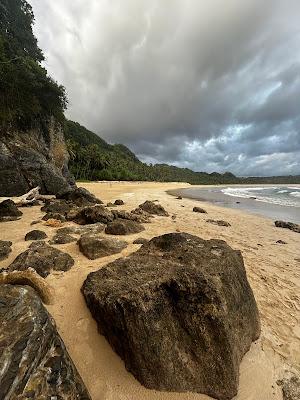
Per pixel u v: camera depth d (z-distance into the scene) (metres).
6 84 21.61
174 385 3.14
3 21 31.17
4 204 11.71
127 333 3.24
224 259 4.44
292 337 4.20
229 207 22.70
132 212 12.71
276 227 13.23
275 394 3.23
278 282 6.16
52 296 4.12
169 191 46.88
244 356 3.73
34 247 5.91
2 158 19.31
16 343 2.58
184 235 5.67
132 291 3.49
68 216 10.30
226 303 3.59
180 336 3.35
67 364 2.88
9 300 3.05
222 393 3.14
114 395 3.04
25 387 2.40
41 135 26.92
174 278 3.64
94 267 5.23
